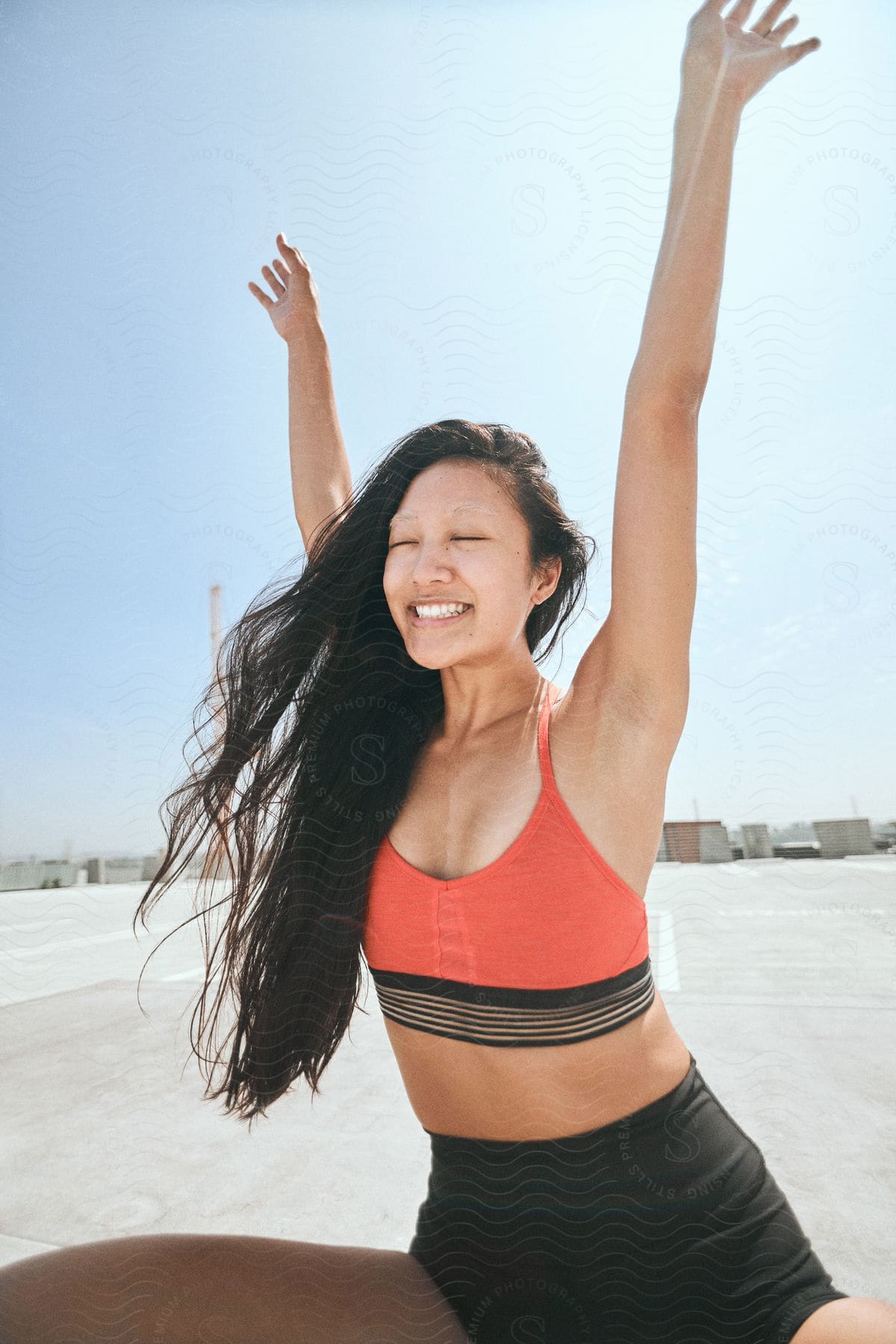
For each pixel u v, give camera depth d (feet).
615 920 2.34
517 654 2.84
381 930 2.59
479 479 2.77
